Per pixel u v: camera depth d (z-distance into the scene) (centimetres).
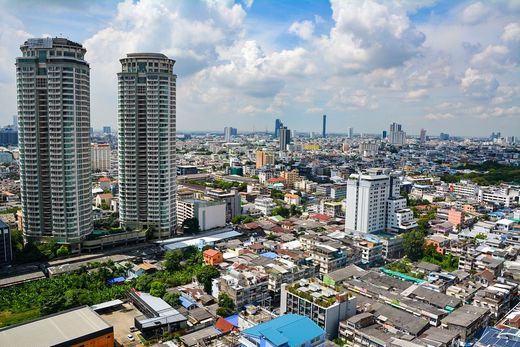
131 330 16162
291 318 14100
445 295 17712
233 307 17250
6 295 18888
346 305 15775
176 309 17162
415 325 15025
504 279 19738
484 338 13488
